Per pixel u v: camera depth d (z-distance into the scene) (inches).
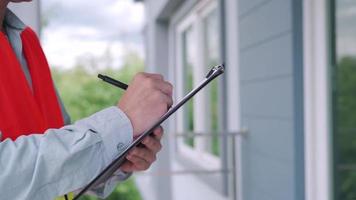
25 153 23.5
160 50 251.8
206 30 180.9
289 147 88.4
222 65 25.8
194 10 190.9
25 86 29.6
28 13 77.7
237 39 120.0
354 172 101.0
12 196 23.1
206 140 179.0
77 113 406.3
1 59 28.5
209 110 172.7
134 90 26.4
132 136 25.5
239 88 119.6
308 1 83.6
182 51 227.6
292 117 86.2
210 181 163.0
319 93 83.9
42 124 30.3
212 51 169.3
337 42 89.9
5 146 23.6
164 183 249.4
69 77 479.8
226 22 131.5
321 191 85.4
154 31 255.0
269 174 99.7
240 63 117.9
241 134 113.7
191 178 202.8
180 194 231.8
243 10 113.7
